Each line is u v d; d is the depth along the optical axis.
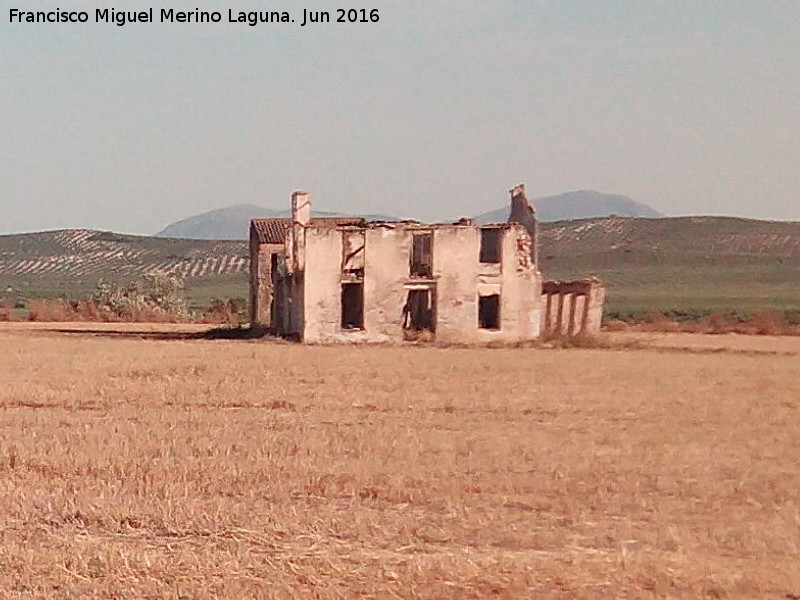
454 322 66.44
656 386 42.03
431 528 19.16
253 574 16.17
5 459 24.25
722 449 27.67
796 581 16.19
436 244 66.19
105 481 22.23
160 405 34.75
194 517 19.30
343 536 18.52
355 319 68.56
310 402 35.88
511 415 33.69
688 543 18.36
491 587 15.94
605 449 27.25
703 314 126.06
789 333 86.94
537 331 68.12
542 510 20.73
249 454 25.47
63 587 15.44
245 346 60.66
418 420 32.31
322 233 65.19
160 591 15.35
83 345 59.97
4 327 85.62
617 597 15.61
